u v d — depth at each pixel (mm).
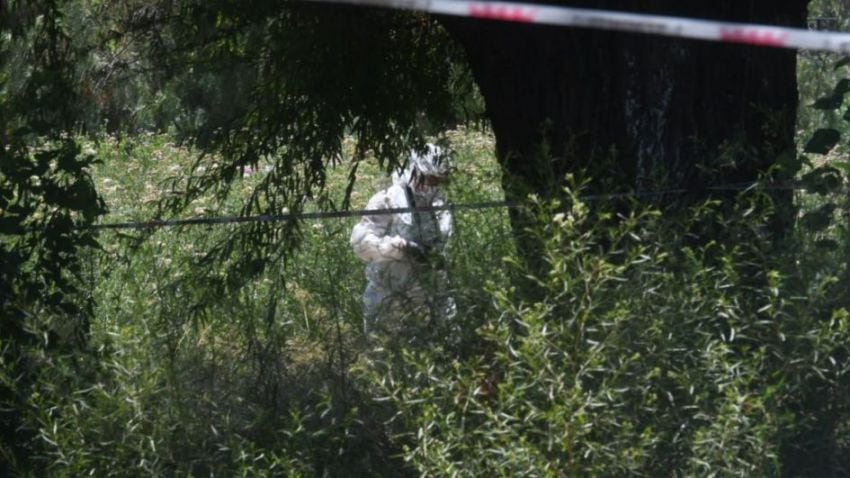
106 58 10984
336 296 9266
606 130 8820
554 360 7148
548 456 7148
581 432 6969
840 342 7453
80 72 10547
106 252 9570
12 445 8164
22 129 9164
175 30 10852
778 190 8516
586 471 7141
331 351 8570
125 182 19547
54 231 8539
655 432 7398
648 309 7414
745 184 8602
